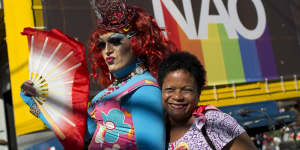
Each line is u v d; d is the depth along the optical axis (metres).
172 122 1.27
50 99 1.69
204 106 1.24
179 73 1.17
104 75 1.94
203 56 3.51
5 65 3.53
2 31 3.15
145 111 1.33
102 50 1.59
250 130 3.07
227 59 3.64
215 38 3.62
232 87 3.63
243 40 3.79
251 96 3.72
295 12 4.22
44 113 1.67
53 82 1.70
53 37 1.74
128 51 1.53
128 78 1.53
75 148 1.62
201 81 1.21
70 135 1.63
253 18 3.90
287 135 2.88
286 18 4.12
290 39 4.07
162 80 1.24
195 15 3.57
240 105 3.59
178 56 1.22
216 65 3.56
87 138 1.75
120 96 1.44
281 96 3.89
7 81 3.52
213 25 3.64
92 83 2.86
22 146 2.74
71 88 1.69
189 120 1.21
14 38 2.80
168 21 3.40
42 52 1.74
